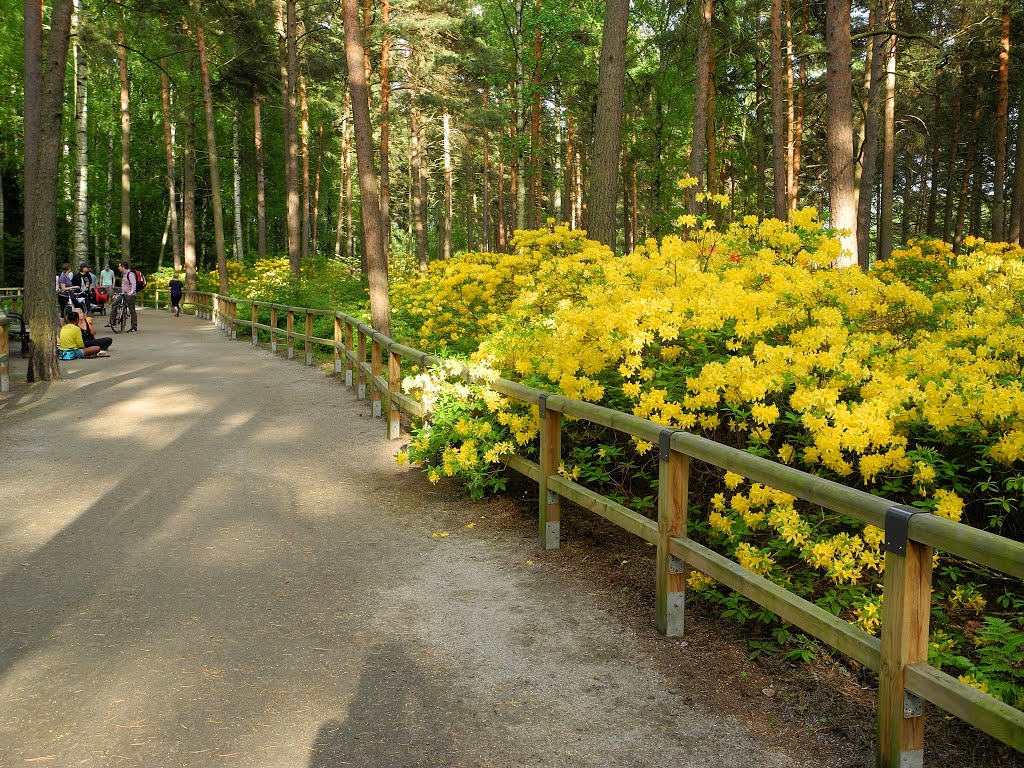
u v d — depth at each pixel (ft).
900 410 12.70
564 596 13.43
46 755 8.87
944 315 18.02
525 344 19.42
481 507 18.52
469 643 11.74
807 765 8.65
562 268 24.44
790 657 10.96
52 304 36.09
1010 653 10.00
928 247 23.52
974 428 12.42
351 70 33.65
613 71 39.01
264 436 26.08
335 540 16.46
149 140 140.67
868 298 17.79
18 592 13.58
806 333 15.23
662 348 17.02
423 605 13.16
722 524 12.97
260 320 61.77
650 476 17.20
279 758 8.86
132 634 12.02
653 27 85.10
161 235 154.71
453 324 32.14
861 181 64.08
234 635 12.01
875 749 8.34
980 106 91.66
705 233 22.75
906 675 7.69
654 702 10.02
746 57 81.56
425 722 9.62
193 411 29.89
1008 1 72.18
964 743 9.00
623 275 21.70
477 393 18.42
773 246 21.79
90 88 118.11
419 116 95.55
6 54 90.38
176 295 88.33
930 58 78.89
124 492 19.70
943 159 111.04
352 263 94.63
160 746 9.09
